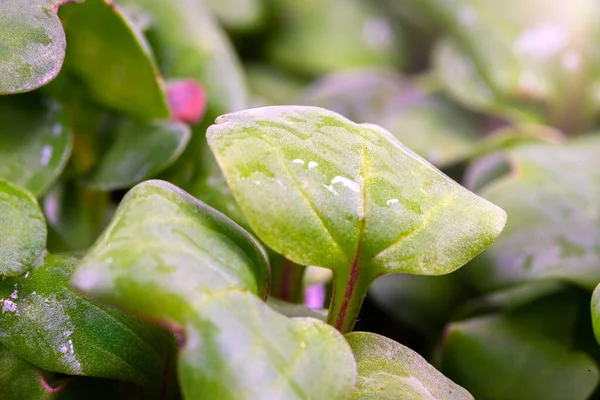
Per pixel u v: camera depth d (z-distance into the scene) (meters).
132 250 0.07
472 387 0.09
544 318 0.09
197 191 0.09
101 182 0.09
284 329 0.07
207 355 0.06
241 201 0.07
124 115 0.09
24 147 0.08
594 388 0.09
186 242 0.07
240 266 0.07
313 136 0.07
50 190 0.09
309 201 0.07
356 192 0.07
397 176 0.07
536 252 0.09
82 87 0.09
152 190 0.07
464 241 0.07
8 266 0.07
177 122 0.09
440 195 0.07
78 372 0.07
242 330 0.06
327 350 0.07
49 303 0.07
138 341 0.07
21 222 0.08
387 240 0.07
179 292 0.06
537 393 0.09
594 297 0.07
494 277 0.09
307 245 0.07
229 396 0.06
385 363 0.07
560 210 0.09
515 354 0.09
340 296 0.07
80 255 0.08
